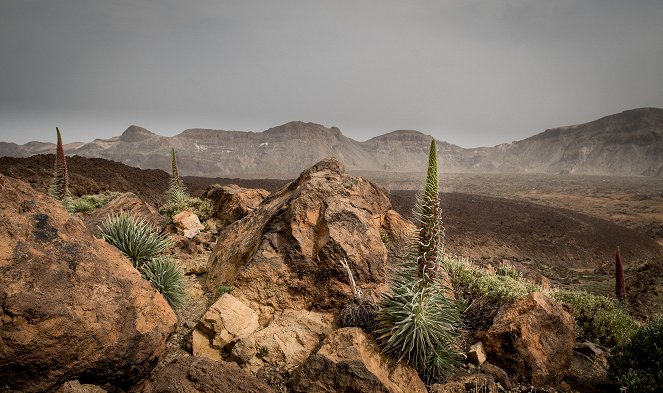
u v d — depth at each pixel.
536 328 7.53
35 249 5.27
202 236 14.29
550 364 7.28
